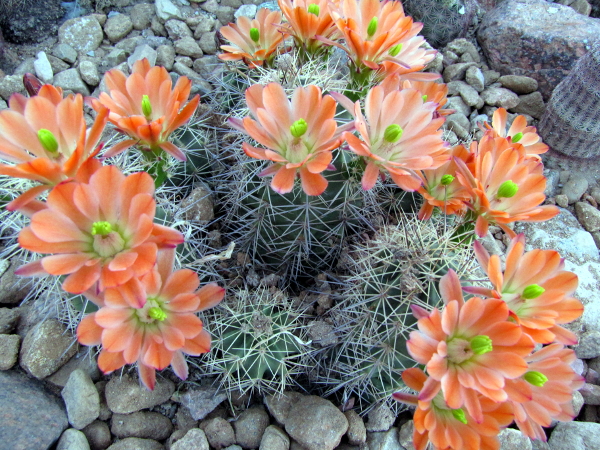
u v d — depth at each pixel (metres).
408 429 0.30
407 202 0.34
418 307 0.23
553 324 0.22
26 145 0.22
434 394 0.21
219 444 0.29
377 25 0.30
